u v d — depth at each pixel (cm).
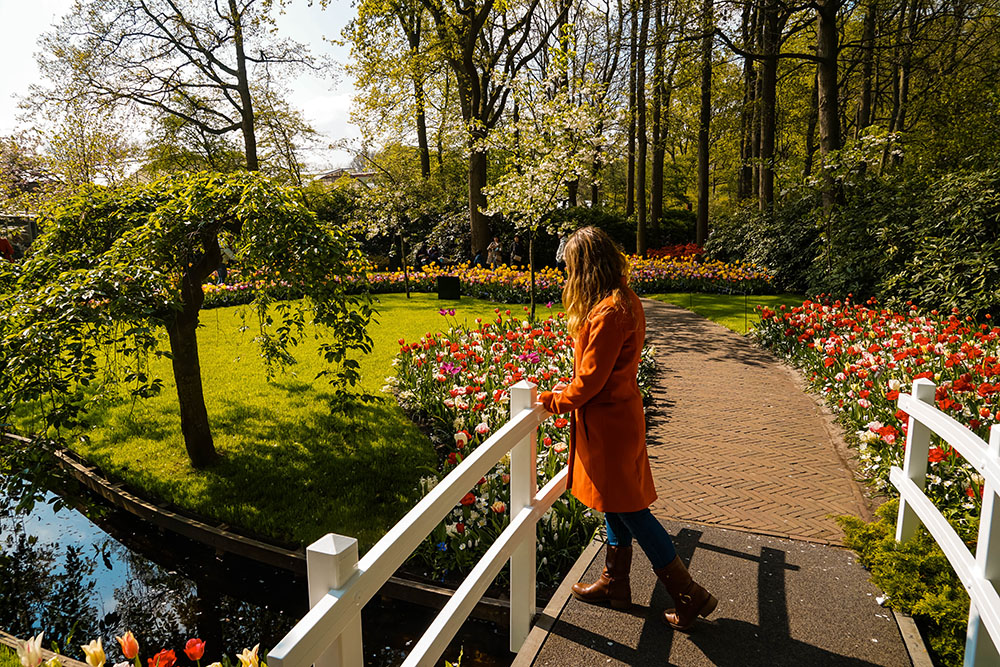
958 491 369
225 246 514
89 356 421
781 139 2936
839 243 1337
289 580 426
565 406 241
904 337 658
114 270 415
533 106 1254
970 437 221
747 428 580
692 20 1589
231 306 1509
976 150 1620
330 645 131
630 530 252
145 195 512
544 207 1180
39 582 446
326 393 754
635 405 246
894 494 412
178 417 689
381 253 2419
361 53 2012
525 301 1573
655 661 236
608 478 243
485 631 345
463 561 370
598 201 3684
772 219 1822
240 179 483
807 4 1427
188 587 435
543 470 429
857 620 261
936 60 1961
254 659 190
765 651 241
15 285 471
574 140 1203
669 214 2848
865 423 529
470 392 561
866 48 1541
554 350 741
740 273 1758
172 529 475
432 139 2553
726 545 334
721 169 3359
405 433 618
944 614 248
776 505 407
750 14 2050
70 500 451
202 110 2448
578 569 306
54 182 2072
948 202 1059
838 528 370
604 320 232
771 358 900
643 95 2025
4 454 433
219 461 570
